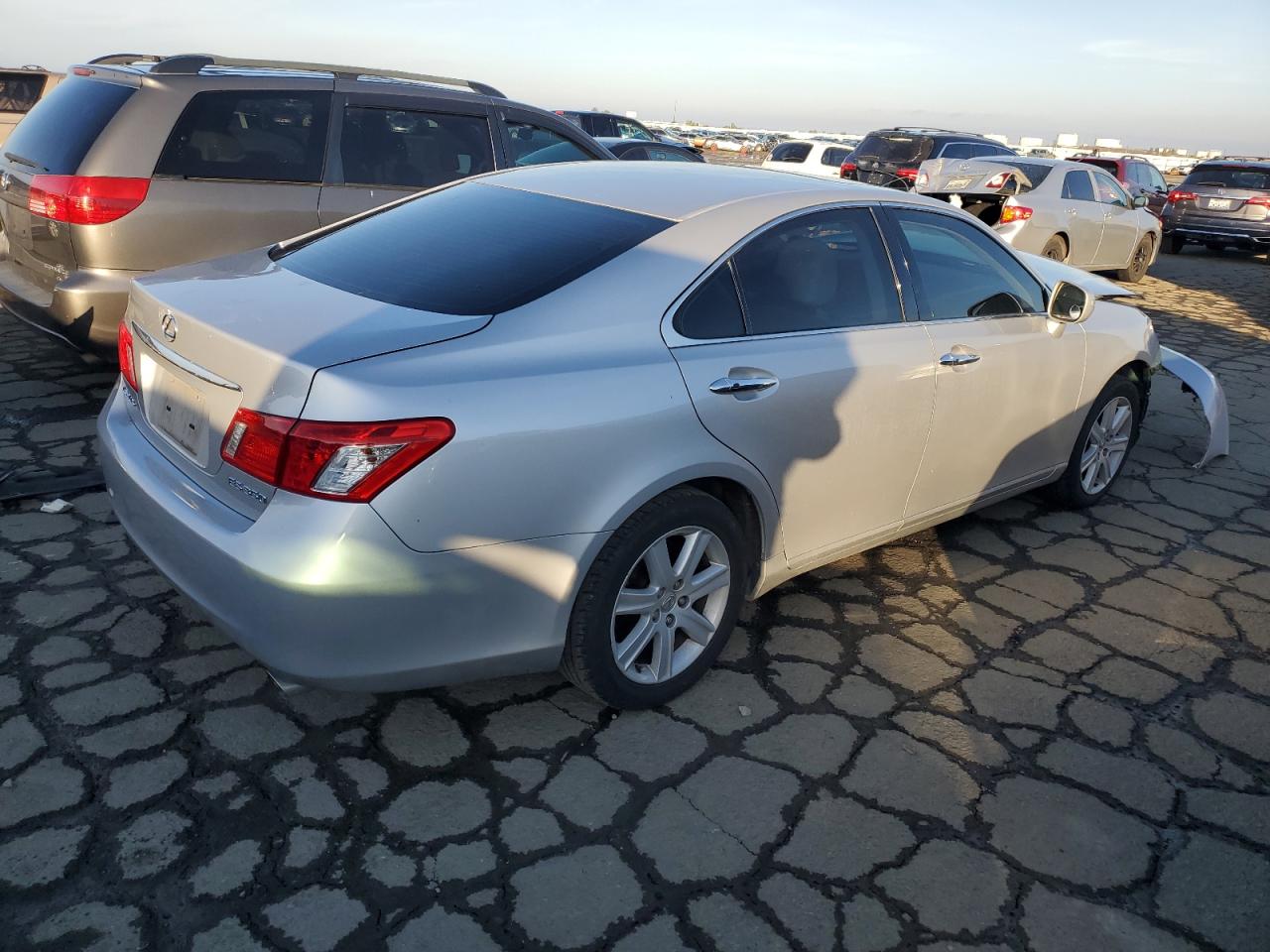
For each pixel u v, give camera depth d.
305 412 2.22
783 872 2.33
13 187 4.95
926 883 2.33
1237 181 16.41
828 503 3.25
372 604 2.25
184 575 2.47
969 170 11.48
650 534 2.66
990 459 3.91
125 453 2.75
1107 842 2.51
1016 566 4.06
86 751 2.56
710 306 2.86
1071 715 3.05
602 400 2.51
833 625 3.48
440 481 2.26
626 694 2.79
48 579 3.36
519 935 2.10
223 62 5.20
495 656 2.50
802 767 2.71
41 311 4.73
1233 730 3.03
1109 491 4.99
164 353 2.64
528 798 2.51
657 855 2.35
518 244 2.88
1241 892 2.38
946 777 2.71
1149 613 3.74
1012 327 3.87
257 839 2.31
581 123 15.52
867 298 3.34
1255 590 3.98
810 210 3.22
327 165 5.22
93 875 2.18
